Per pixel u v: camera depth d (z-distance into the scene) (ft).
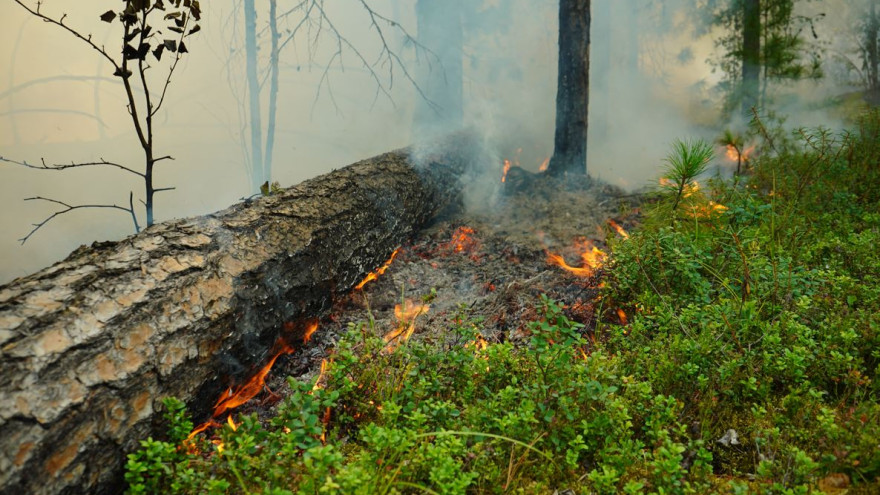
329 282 14.15
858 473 7.54
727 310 10.94
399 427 8.98
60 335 7.66
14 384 6.84
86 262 9.36
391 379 10.21
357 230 16.05
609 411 8.66
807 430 8.45
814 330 10.65
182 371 9.03
